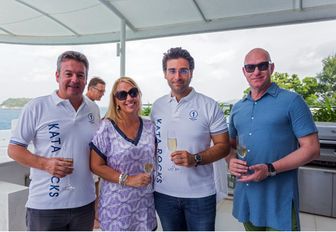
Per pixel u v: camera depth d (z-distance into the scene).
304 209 3.46
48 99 1.53
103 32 5.02
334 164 3.27
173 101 1.60
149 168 1.44
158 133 1.60
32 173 1.52
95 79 3.09
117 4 3.88
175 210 1.58
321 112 3.82
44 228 1.49
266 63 1.54
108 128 1.46
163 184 1.59
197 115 1.56
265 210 1.54
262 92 1.59
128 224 1.41
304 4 3.53
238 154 1.61
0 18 4.44
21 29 4.91
